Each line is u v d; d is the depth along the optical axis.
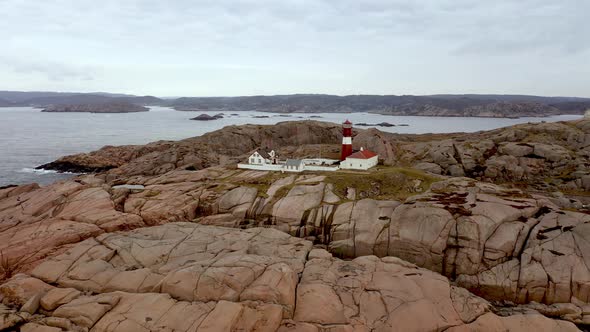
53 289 31.03
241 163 74.75
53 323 27.08
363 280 33.69
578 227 38.38
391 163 77.94
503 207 43.50
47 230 45.25
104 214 50.31
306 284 32.38
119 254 38.47
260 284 30.02
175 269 32.75
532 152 74.31
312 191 54.84
